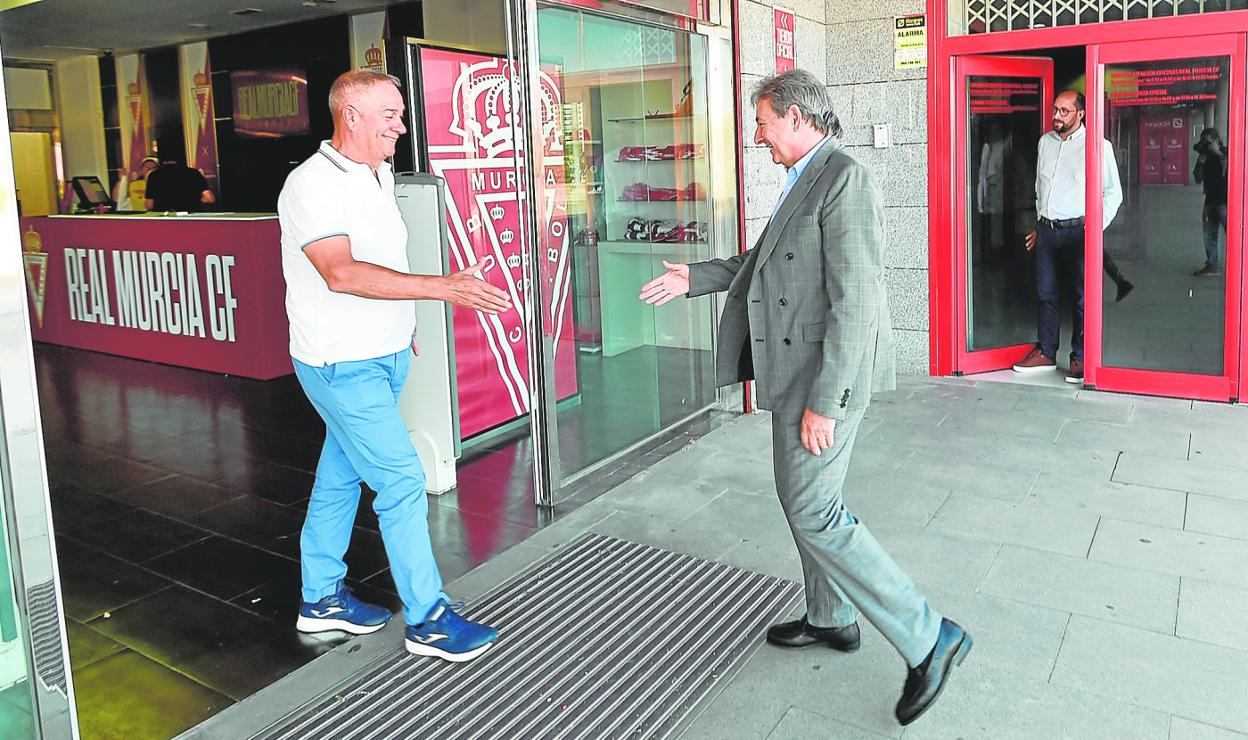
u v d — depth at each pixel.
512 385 5.22
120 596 3.35
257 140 12.02
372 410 2.78
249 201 12.34
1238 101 5.12
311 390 2.80
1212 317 5.36
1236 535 3.52
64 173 14.32
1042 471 4.29
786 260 2.43
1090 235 5.57
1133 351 5.60
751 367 2.68
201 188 11.77
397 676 2.76
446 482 4.27
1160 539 3.51
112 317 7.71
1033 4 5.68
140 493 4.40
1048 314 6.20
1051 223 6.02
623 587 3.26
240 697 2.69
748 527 3.77
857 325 2.30
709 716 2.51
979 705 2.50
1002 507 3.87
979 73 5.96
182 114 12.80
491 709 2.57
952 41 5.87
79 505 4.26
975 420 5.13
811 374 2.43
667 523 3.84
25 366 1.84
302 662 2.88
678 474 4.43
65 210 14.30
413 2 9.91
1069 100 5.82
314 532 3.04
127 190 13.72
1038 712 2.46
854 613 2.79
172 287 7.14
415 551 2.83
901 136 6.11
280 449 5.05
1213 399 5.41
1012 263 6.29
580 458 4.36
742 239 5.34
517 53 3.84
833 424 2.33
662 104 4.75
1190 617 2.93
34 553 1.88
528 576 3.37
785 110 2.42
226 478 4.59
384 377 2.83
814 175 2.41
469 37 9.40
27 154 14.30
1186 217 5.34
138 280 7.40
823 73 6.25
